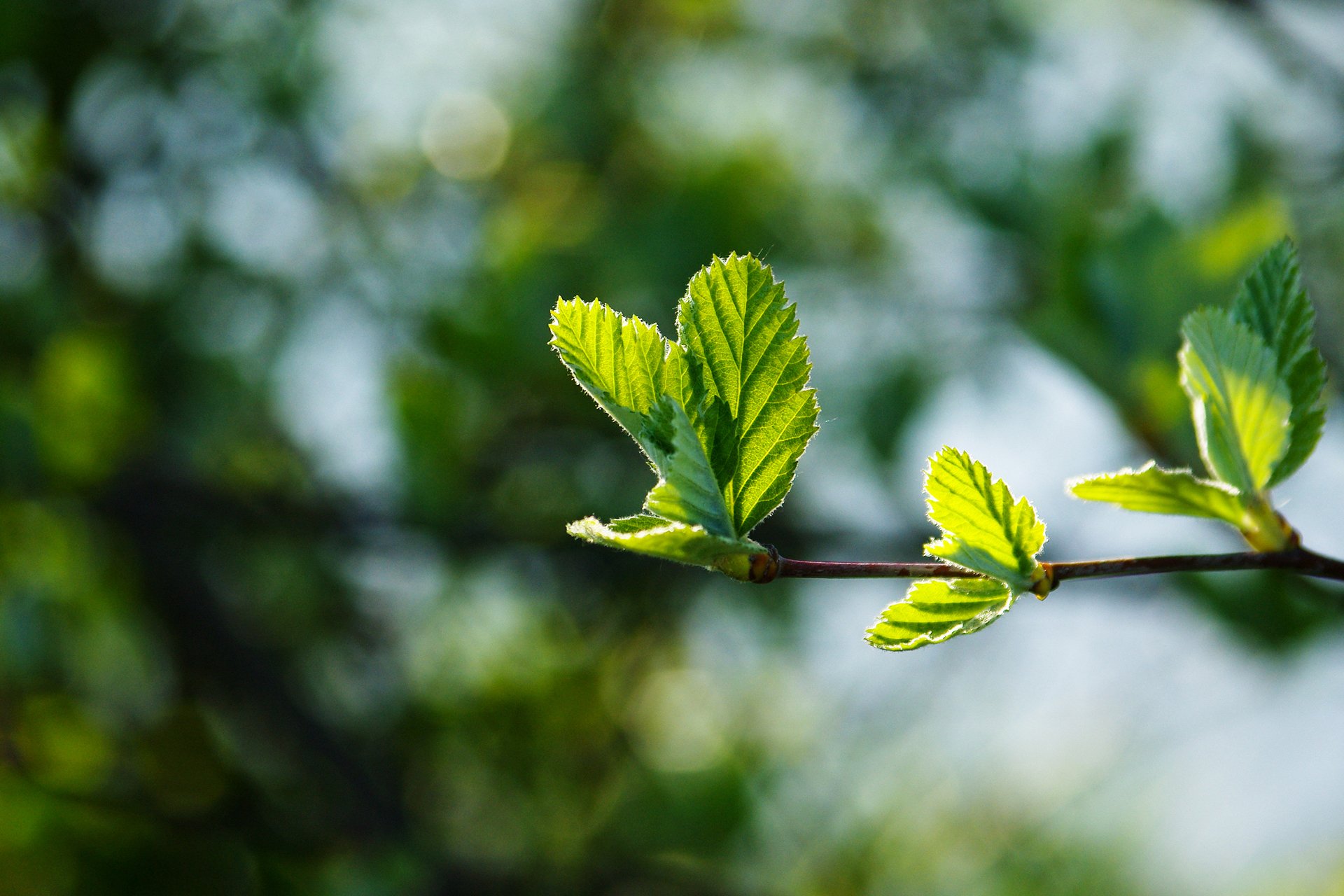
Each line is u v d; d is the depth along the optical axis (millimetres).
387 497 1482
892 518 1386
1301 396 621
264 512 1511
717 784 1568
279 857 1454
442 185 1589
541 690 1636
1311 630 1085
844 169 1492
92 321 1561
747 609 1551
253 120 1585
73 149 1577
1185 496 620
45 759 1439
